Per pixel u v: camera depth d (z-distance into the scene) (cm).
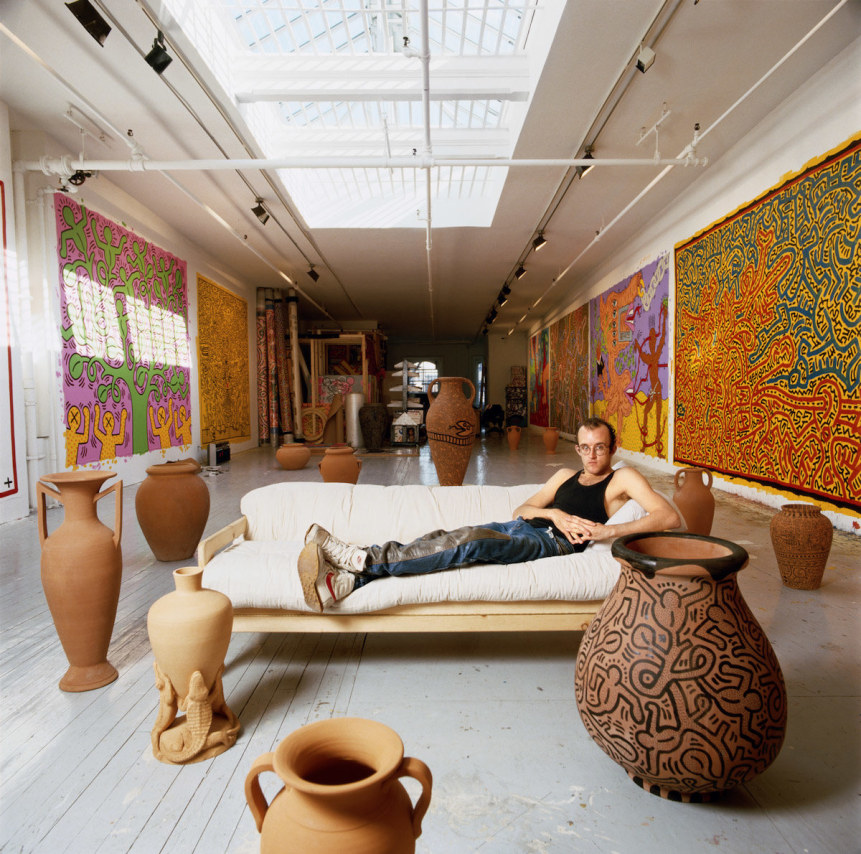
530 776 144
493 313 1459
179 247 843
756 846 121
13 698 187
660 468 756
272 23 488
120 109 497
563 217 787
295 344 1283
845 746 156
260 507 275
